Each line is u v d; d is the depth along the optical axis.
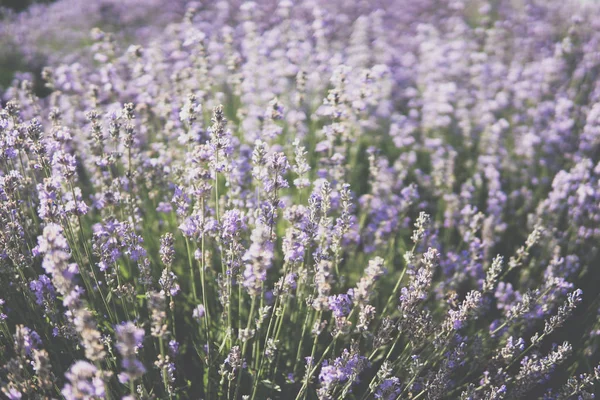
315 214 0.64
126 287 0.66
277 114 0.78
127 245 0.66
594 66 1.25
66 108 0.92
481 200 0.96
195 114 0.71
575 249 0.86
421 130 1.11
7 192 0.65
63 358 0.67
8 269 0.65
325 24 1.28
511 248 0.88
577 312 0.80
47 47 1.58
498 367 0.69
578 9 1.65
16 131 0.68
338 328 0.62
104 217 0.73
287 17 1.30
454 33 1.49
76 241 0.69
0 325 0.64
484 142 1.04
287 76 1.12
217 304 0.74
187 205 0.67
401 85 1.27
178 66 0.98
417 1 1.83
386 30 1.53
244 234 0.77
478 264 0.80
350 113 0.83
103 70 0.90
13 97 0.94
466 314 0.64
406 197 0.84
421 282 0.62
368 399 0.69
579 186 0.89
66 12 1.84
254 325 0.72
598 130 0.97
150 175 0.80
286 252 0.63
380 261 0.61
